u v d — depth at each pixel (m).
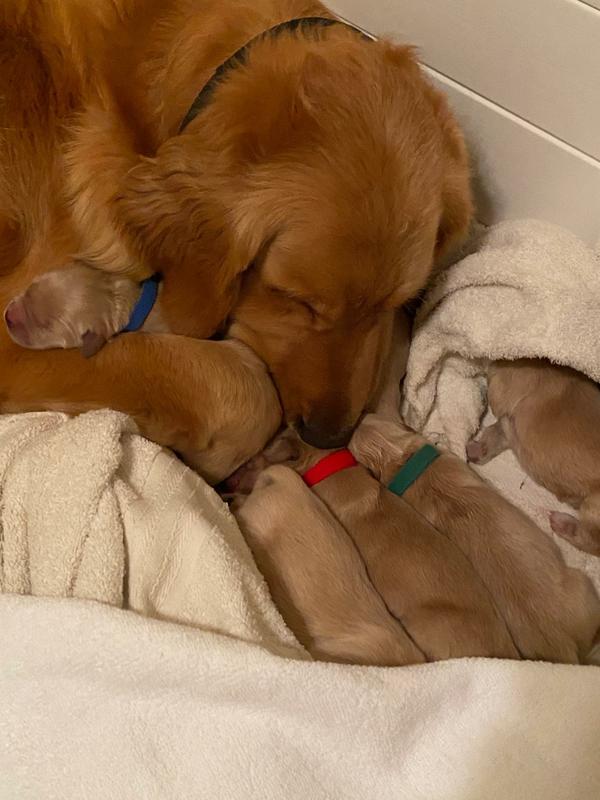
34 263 0.51
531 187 0.60
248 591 0.46
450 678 0.45
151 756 0.42
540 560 0.54
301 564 0.51
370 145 0.43
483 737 0.44
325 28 0.48
